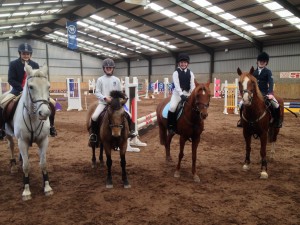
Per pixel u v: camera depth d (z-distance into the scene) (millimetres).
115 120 3559
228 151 6133
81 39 33375
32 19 22562
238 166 5012
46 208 3328
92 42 34688
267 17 18625
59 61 38500
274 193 3746
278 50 23219
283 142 6969
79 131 8750
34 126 3496
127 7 21047
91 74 41969
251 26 20828
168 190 3877
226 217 3082
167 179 4336
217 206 3361
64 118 11727
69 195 3715
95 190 3891
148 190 3883
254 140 7227
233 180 4270
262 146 4422
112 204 3430
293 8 16078
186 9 18609
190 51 31516
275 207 3318
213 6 17906
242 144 6820
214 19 20094
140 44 32250
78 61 40406
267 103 4477
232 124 9836
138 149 6168
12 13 19250
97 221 3004
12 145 4629
